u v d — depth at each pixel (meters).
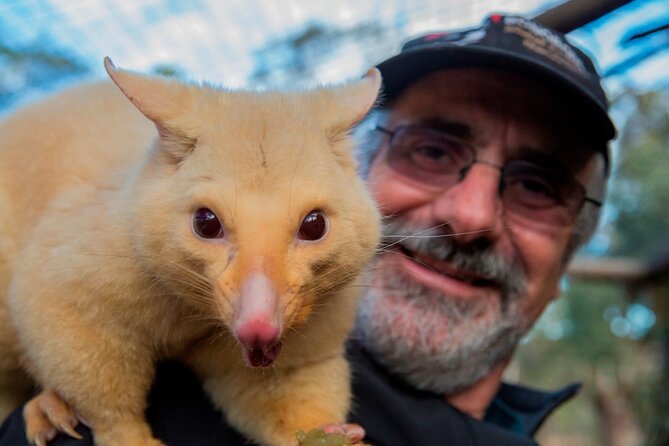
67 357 0.27
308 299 0.24
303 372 0.29
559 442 2.65
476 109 0.38
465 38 0.38
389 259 0.37
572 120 0.39
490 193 0.38
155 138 0.27
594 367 1.71
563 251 0.42
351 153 0.27
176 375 0.31
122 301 0.26
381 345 0.36
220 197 0.23
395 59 0.38
